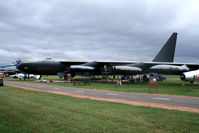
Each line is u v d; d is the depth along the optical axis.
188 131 4.67
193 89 17.41
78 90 15.87
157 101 9.77
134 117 6.01
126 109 7.31
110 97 11.38
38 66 27.17
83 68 26.06
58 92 14.09
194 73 16.91
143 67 28.67
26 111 6.75
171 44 32.59
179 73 22.70
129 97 11.41
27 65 26.75
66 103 8.56
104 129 4.81
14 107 7.43
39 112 6.61
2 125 5.07
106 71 27.34
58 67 28.58
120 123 5.34
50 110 6.93
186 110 7.36
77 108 7.38
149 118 5.90
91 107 7.65
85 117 5.95
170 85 23.62
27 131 4.66
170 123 5.35
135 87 19.48
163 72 22.72
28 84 23.08
